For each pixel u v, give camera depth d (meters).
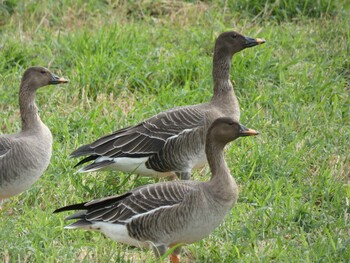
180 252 11.91
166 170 14.01
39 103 16.56
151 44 18.80
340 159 14.77
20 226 12.24
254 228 12.69
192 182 11.47
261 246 12.17
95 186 13.59
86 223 11.30
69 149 14.73
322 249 11.84
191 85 17.25
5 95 16.53
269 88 17.11
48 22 19.81
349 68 18.16
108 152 13.68
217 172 11.41
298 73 17.67
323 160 14.73
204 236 11.42
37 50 18.22
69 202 13.16
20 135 13.11
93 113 15.86
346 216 13.01
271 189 13.55
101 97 16.58
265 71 17.67
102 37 18.25
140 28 19.30
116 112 16.09
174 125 13.91
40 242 11.91
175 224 11.21
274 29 19.48
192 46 18.69
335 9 20.31
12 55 17.86
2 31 19.42
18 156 12.81
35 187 13.48
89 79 16.89
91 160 13.86
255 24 20.02
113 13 20.22
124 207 11.28
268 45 18.77
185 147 13.89
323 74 17.67
